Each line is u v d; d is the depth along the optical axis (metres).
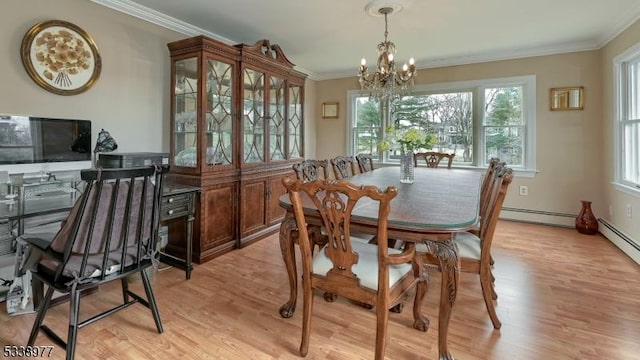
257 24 3.15
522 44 3.80
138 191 1.62
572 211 3.94
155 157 2.46
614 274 2.54
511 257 2.94
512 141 4.27
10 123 2.04
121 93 2.69
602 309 2.01
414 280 1.65
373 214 1.54
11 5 2.09
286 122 3.88
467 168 4.49
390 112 5.04
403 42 3.71
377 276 1.44
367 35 3.46
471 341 1.70
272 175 3.66
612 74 3.38
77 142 2.38
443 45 3.82
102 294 2.21
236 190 3.18
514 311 2.00
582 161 3.86
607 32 3.38
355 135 5.35
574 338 1.72
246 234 3.30
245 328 1.83
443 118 4.68
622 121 3.26
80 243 1.46
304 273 1.56
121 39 2.68
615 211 3.35
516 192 4.23
